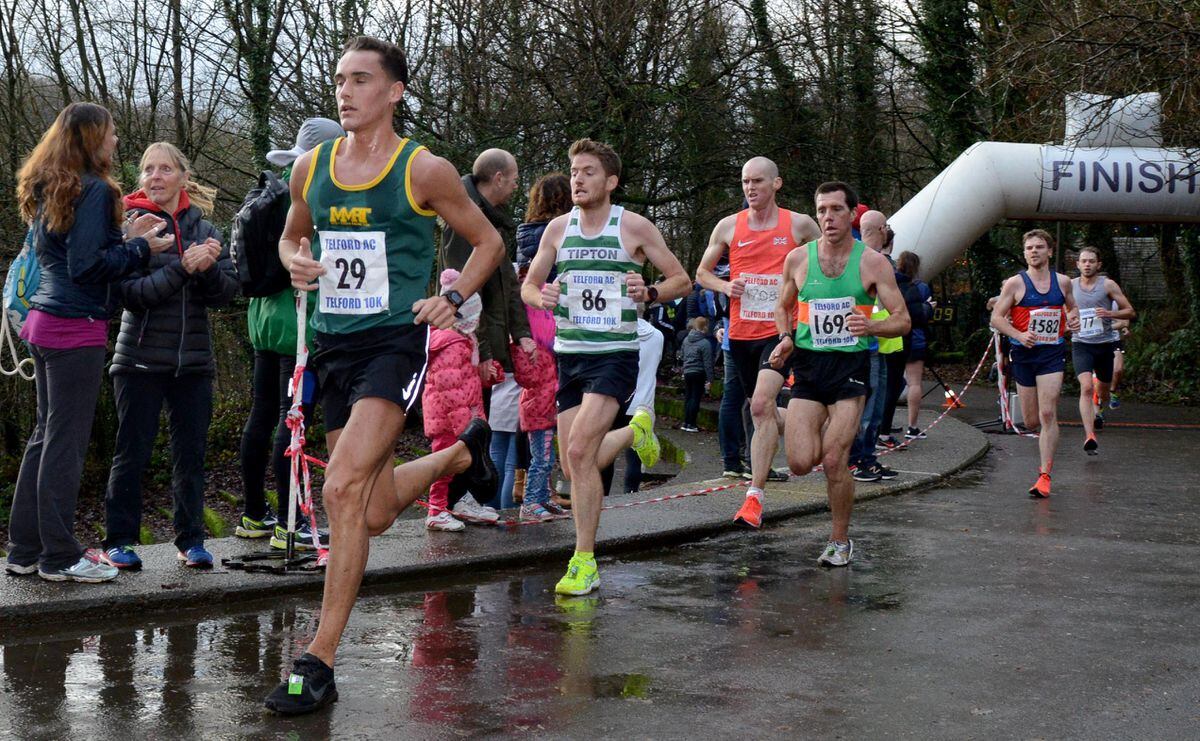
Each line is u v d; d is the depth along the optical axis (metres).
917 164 26.88
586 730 3.66
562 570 6.18
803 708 3.90
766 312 7.92
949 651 4.62
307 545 6.04
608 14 18.31
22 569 5.23
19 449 16.97
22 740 3.52
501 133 17.97
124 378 5.39
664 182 20.33
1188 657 4.57
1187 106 15.30
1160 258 25.06
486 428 4.75
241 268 5.73
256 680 4.15
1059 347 9.02
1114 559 6.48
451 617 5.11
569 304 5.74
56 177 4.78
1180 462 10.85
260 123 17.27
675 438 14.12
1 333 5.07
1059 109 16.25
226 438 17.80
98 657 4.40
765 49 20.38
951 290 28.31
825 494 8.37
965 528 7.43
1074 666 4.43
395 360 3.96
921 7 23.58
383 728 3.66
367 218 3.95
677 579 5.96
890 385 11.24
